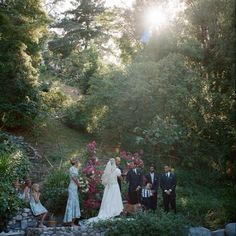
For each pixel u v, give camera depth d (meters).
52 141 17.52
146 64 18.69
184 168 17.88
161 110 17.91
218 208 13.98
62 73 25.45
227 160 18.89
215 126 18.98
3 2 16.86
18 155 13.58
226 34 20.86
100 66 23.70
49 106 18.45
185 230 11.38
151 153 17.25
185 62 20.95
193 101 18.89
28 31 16.38
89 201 12.06
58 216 11.95
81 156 16.34
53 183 12.70
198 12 21.80
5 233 10.19
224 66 21.45
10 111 16.02
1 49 16.19
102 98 18.33
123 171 14.04
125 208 12.24
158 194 14.05
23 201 10.95
